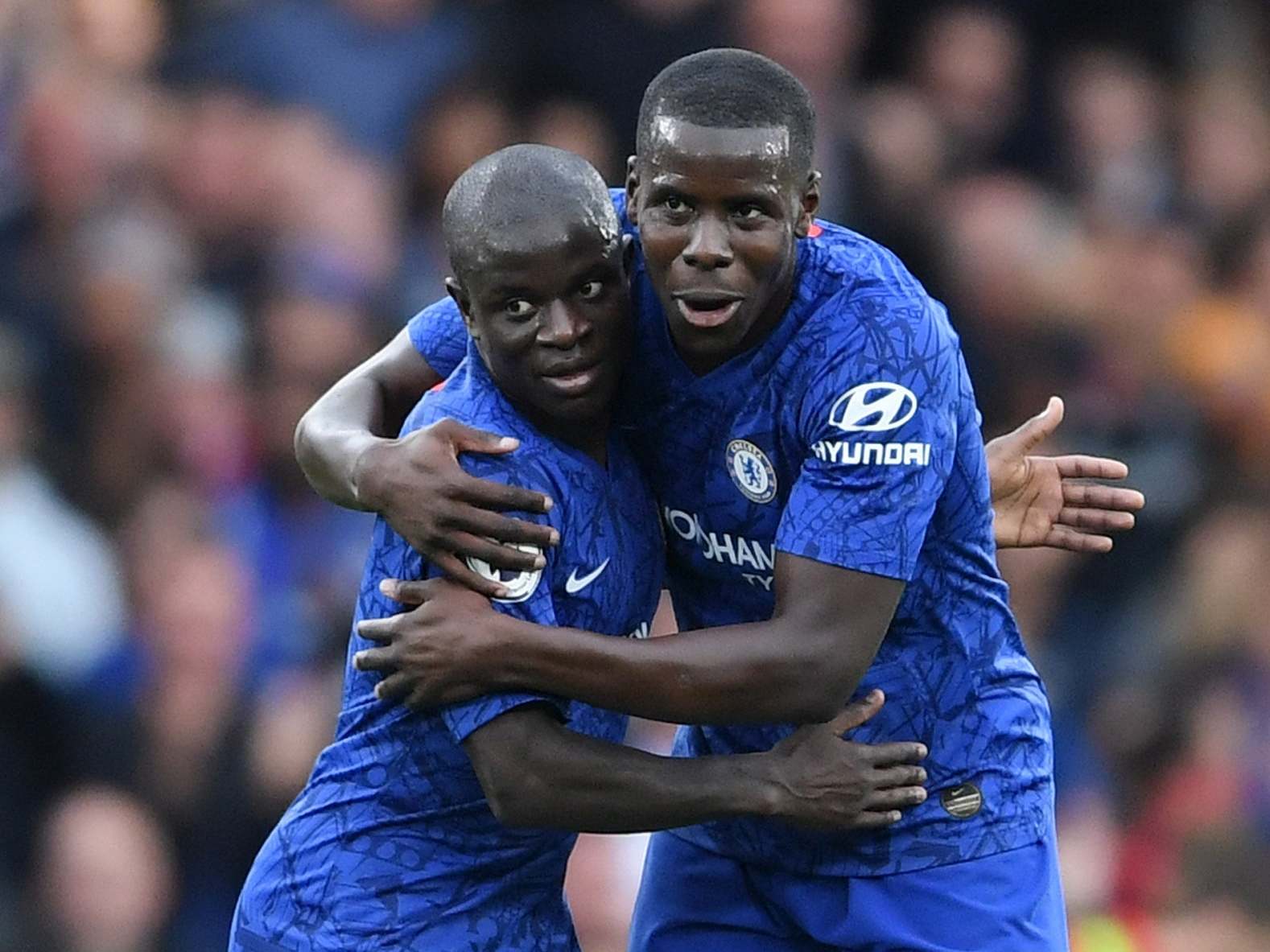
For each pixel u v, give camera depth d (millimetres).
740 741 15852
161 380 31328
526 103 35344
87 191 33125
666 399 15023
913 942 15469
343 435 15383
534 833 15117
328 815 15148
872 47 37094
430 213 34750
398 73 35188
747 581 15398
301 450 15859
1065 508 17594
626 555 15023
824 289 14656
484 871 15078
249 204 33438
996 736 15625
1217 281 36938
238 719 29562
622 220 15203
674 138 13789
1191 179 37938
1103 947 29312
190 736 29359
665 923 16688
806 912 15859
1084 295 35625
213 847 29219
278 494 31656
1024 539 17500
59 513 30484
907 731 15359
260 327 32719
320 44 35094
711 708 14219
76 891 28328
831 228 15055
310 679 30094
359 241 33781
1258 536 33375
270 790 29297
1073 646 32562
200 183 33594
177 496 30656
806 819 14672
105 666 29750
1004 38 37719
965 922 15469
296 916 15094
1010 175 37188
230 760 29391
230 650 29797
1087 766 31625
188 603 29609
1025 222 35750
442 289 34312
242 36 35094
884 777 14781
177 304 32406
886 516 14352
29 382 31266
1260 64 39281
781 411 14734
